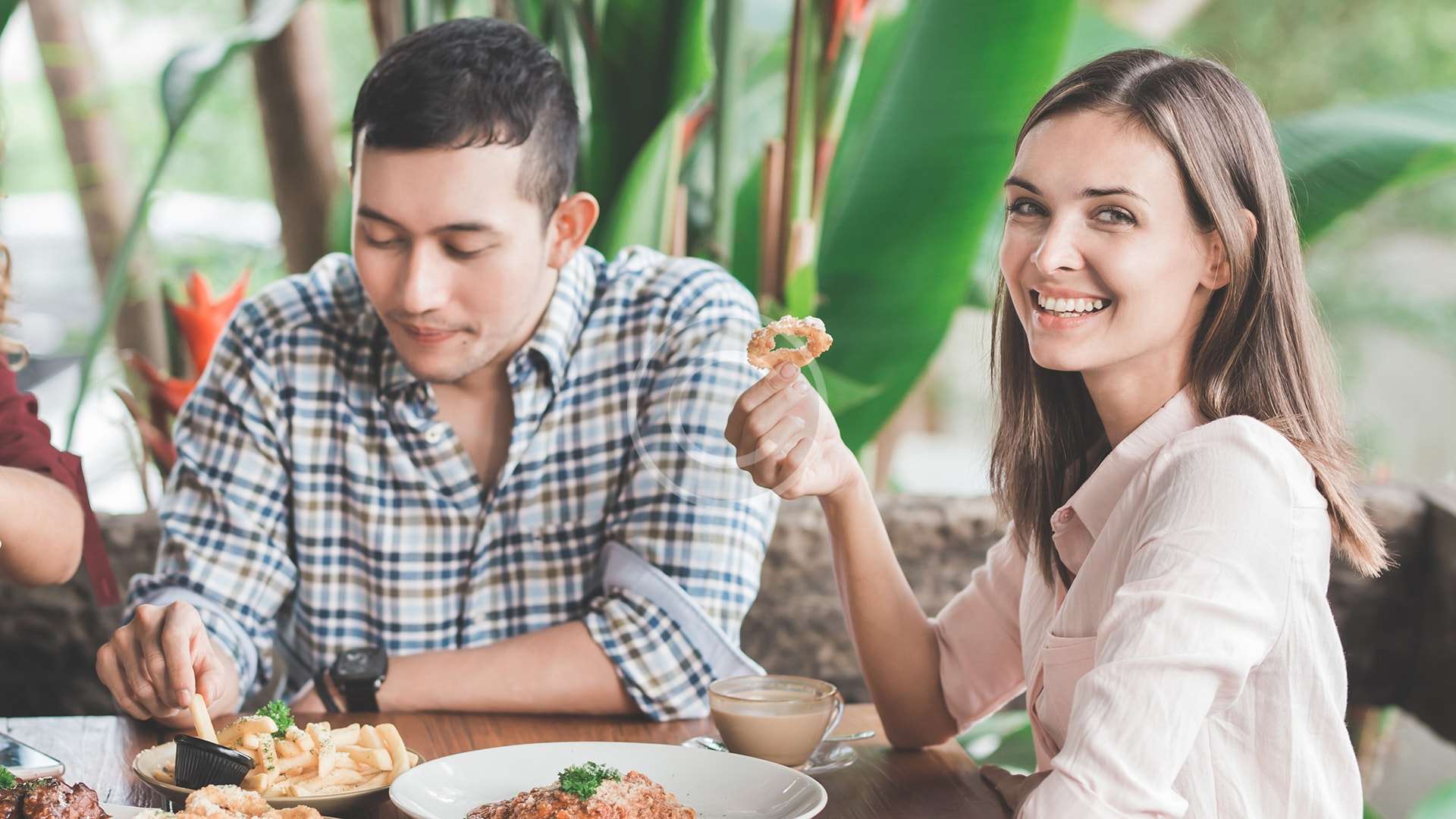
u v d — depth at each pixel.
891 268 2.08
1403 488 2.22
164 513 1.48
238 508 1.48
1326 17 4.37
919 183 2.05
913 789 1.10
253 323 1.52
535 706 1.32
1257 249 0.97
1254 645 0.85
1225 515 0.88
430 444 1.48
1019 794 1.03
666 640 1.34
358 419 1.49
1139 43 2.87
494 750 1.03
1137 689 0.83
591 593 1.50
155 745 1.15
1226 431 0.92
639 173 1.97
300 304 1.53
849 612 1.23
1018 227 0.99
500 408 1.50
